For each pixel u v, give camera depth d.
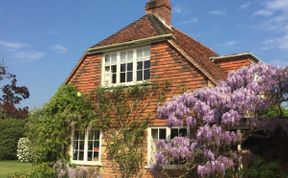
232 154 12.38
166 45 15.66
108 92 16.52
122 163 15.55
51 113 17.58
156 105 15.27
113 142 15.99
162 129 15.03
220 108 12.08
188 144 12.43
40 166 17.25
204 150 12.16
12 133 35.16
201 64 15.02
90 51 17.80
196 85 14.54
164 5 19.22
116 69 17.03
